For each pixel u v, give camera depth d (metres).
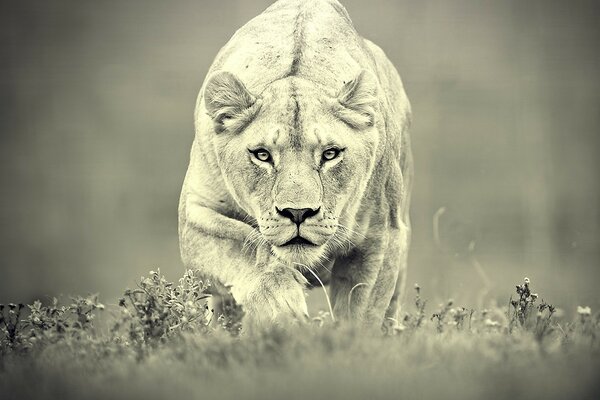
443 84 40.88
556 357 7.91
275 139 9.67
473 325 9.73
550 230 30.16
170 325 9.17
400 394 7.07
